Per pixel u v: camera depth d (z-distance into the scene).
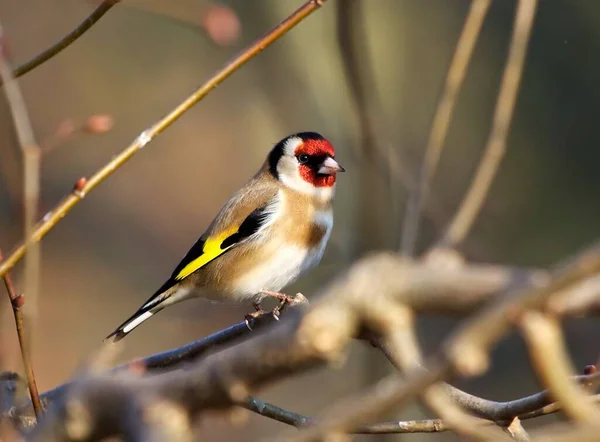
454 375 1.99
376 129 10.30
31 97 21.67
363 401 2.23
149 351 16.89
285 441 2.23
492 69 16.72
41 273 19.89
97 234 21.30
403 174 10.45
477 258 14.58
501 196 15.98
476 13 6.72
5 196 15.20
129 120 21.78
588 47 16.08
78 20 21.53
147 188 22.39
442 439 11.80
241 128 21.91
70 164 21.72
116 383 2.07
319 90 15.43
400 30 17.48
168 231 21.67
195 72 21.91
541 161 16.09
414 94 17.33
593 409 2.37
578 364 12.72
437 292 1.82
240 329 6.89
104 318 18.67
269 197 9.36
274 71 15.43
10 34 21.02
